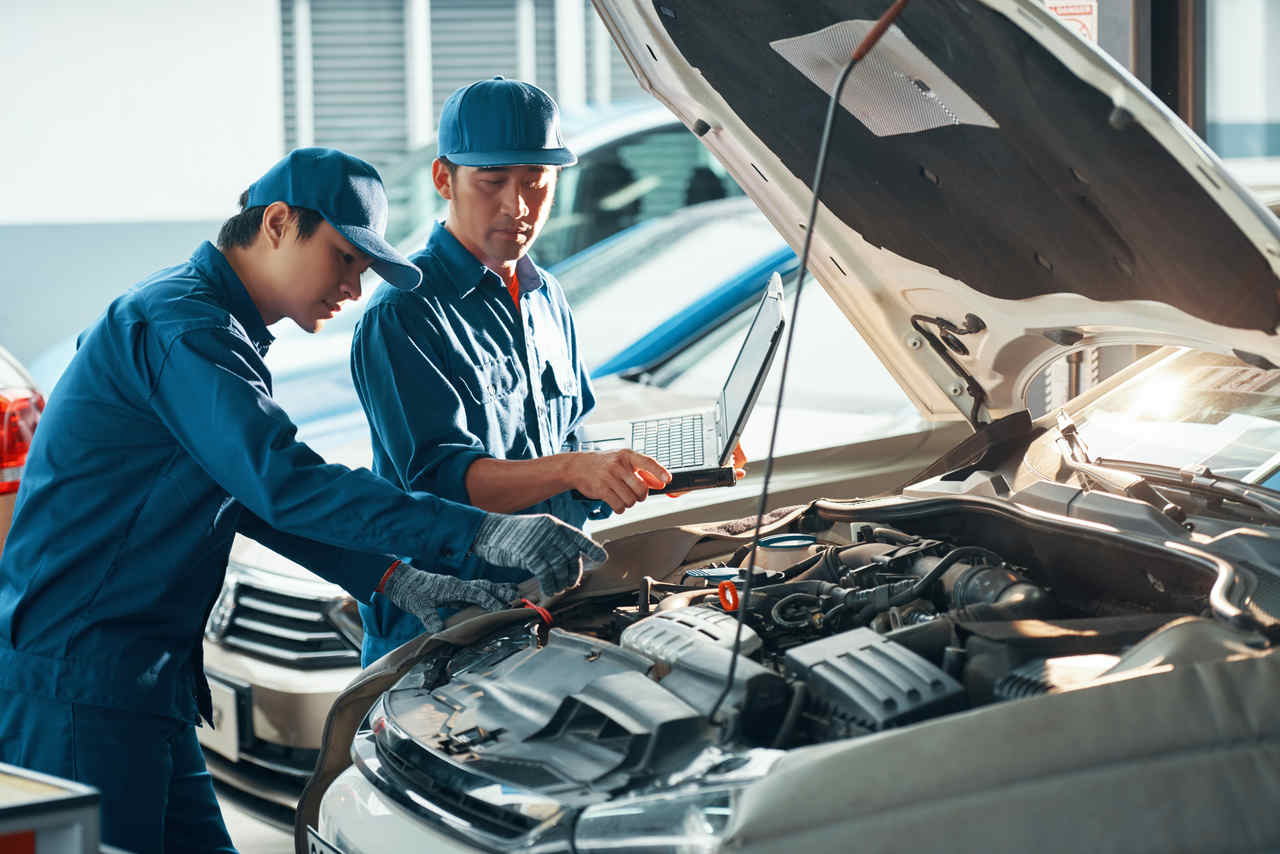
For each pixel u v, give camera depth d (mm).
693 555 2650
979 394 3027
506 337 2771
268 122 8898
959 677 2010
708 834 1625
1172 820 1658
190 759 2418
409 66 9094
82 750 2152
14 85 8453
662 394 4645
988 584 2262
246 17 8719
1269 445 2633
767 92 2447
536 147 2621
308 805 2287
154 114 8688
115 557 2184
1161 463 2715
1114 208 2104
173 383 2129
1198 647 1844
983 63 1972
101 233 8711
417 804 1899
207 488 2217
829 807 1592
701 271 5297
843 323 4785
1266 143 7121
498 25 9094
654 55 2574
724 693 1786
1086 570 2398
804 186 2686
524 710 2006
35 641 2160
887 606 2242
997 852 1605
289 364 4898
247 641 3348
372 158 9195
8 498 4070
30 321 8656
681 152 5809
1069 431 2895
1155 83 4414
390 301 2586
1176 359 3051
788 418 4332
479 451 2516
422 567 2568
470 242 2705
